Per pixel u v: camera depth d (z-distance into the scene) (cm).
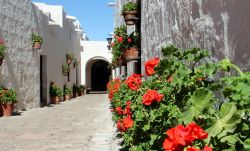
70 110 1446
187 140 150
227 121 166
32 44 1596
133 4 945
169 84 290
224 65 208
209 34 323
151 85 325
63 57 2330
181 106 251
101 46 3238
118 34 1055
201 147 164
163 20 570
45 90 1822
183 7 425
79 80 3095
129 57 928
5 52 1278
